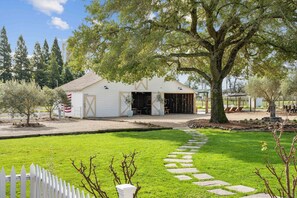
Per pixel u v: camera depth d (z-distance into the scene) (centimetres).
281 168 758
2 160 867
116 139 1327
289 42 1725
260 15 1576
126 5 1738
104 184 628
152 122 2211
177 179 668
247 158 891
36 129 1758
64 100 2600
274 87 3178
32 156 923
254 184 625
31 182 446
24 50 6575
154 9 1750
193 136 1441
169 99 3688
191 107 3450
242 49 2159
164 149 1057
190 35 1822
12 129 1767
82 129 1722
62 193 374
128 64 1658
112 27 1834
